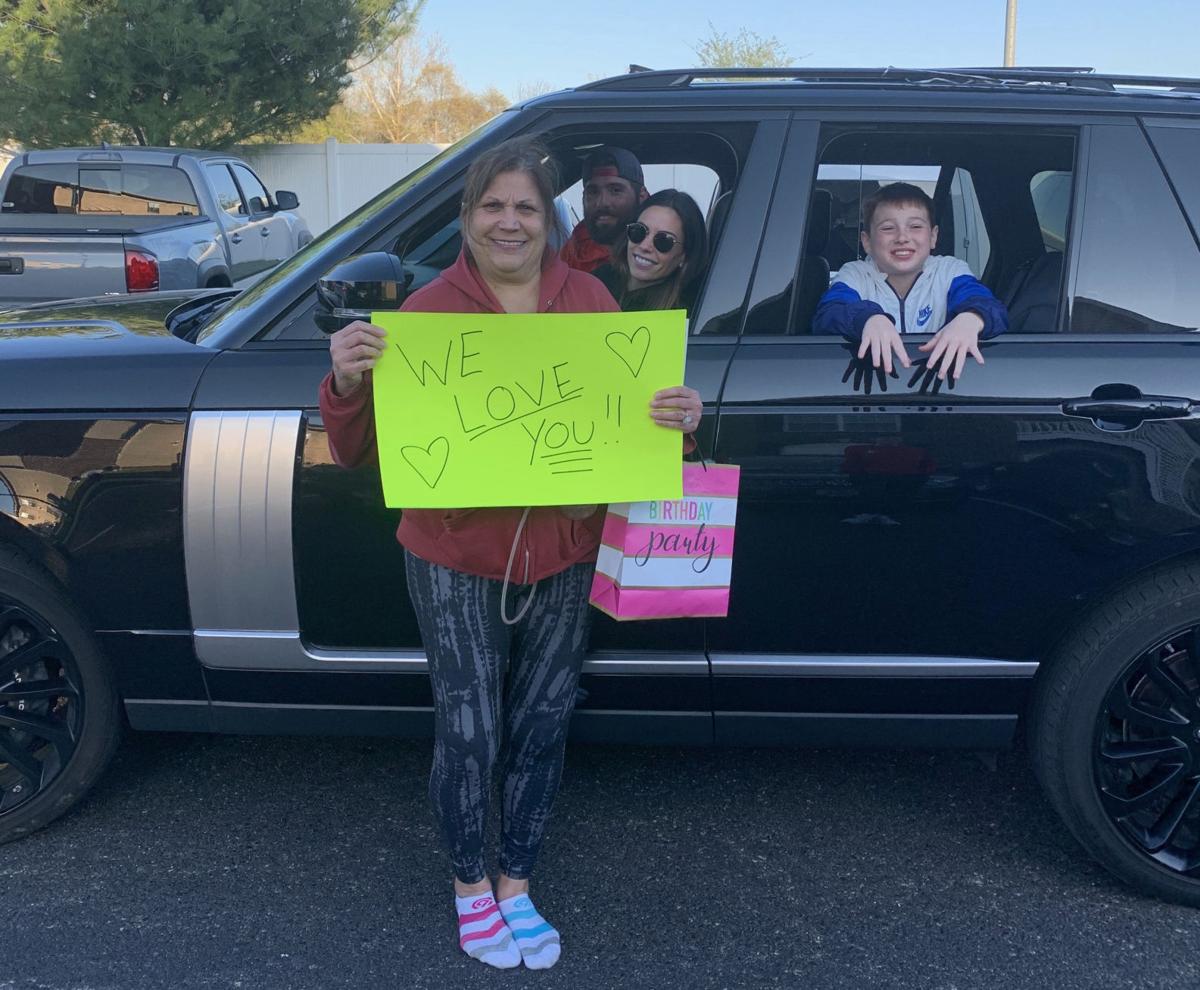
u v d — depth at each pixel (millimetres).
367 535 2508
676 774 3152
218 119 15625
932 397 2432
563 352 2037
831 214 3006
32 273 7125
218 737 3330
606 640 2572
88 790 2789
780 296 2541
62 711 2771
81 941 2418
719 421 2441
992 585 2492
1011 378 2434
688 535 2160
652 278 2631
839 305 2520
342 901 2582
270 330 2578
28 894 2574
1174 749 2533
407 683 2629
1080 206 2557
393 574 2531
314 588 2551
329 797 3018
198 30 14500
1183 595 2447
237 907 2549
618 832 2863
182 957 2379
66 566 2557
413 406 2008
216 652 2605
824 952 2422
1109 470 2428
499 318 2014
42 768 2754
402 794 3039
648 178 3096
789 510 2465
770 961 2391
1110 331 2520
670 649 2576
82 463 2520
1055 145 2609
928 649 2553
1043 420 2422
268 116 16484
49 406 2529
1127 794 2559
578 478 2059
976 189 3002
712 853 2779
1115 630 2467
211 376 2531
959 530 2461
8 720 2674
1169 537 2438
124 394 2529
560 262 2191
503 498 2035
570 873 2689
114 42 14508
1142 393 2426
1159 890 2578
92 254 7070
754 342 2508
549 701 2299
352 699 2662
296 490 2496
